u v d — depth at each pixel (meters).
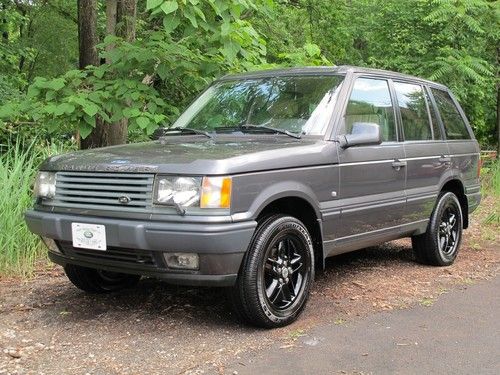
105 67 7.26
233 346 4.05
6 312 4.75
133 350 3.97
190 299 5.10
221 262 3.99
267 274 4.37
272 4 7.37
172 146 4.69
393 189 5.60
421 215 6.10
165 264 4.07
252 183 4.14
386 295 5.34
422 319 4.71
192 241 3.90
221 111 5.52
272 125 5.11
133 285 5.50
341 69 5.41
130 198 4.11
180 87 7.79
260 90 5.53
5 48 13.02
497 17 12.94
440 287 5.67
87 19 10.13
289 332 4.34
